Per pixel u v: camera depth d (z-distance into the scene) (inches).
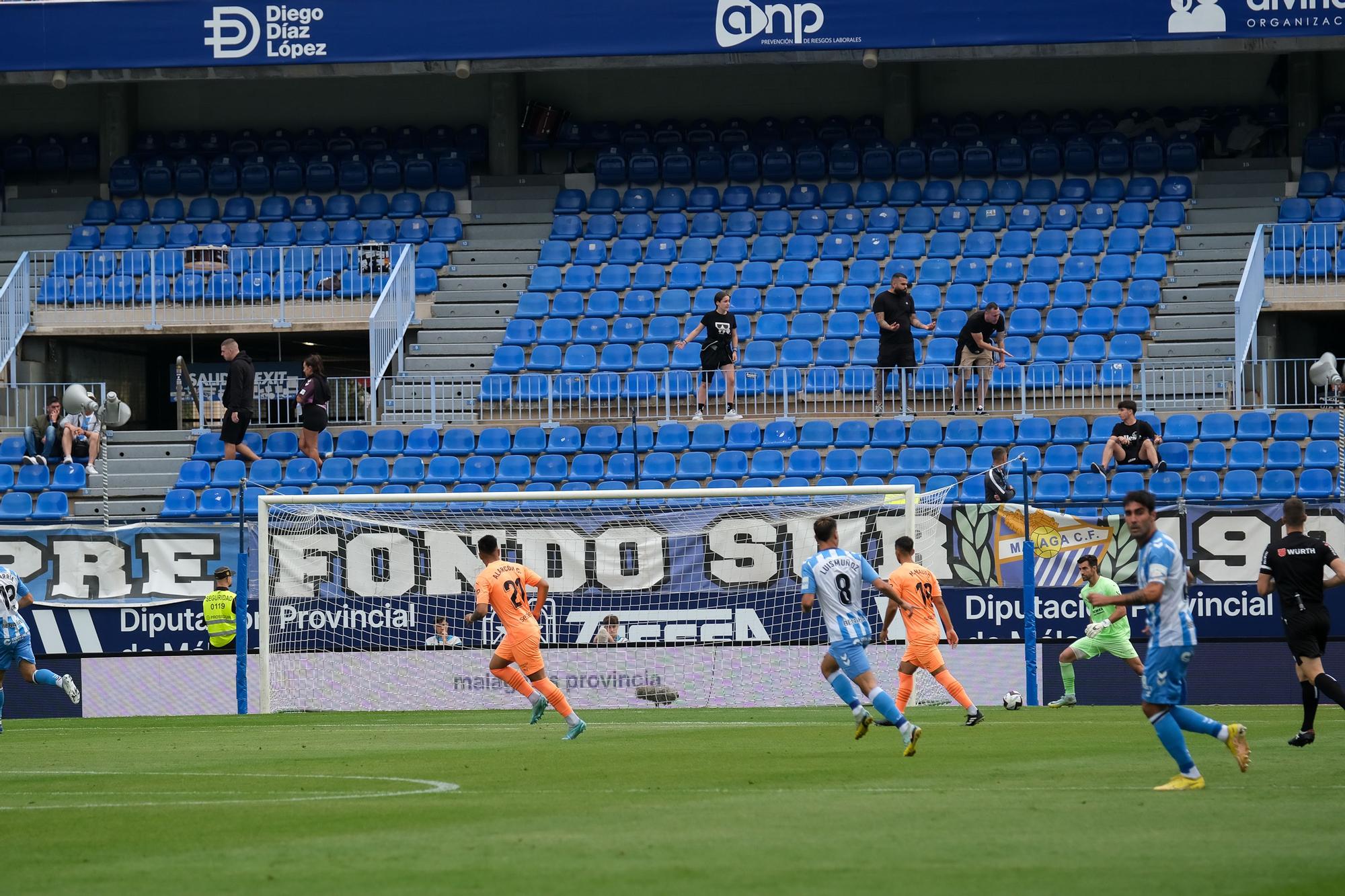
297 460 1574.8
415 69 1897.1
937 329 1743.4
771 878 437.7
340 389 1814.7
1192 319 1722.4
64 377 1844.2
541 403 1670.8
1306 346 1806.1
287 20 1877.5
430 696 1245.1
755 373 1627.7
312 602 1252.5
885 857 469.7
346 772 745.6
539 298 1819.6
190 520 1425.9
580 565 1252.5
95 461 1604.3
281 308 1786.4
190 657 1253.7
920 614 989.8
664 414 1660.9
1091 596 609.3
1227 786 629.9
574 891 422.3
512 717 1140.5
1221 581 1195.9
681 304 1813.5
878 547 1237.7
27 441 1625.2
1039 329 1722.4
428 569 1253.7
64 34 1887.3
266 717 1189.7
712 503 1253.7
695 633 1245.1
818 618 1236.5
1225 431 1528.1
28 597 1083.9
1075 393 1628.9
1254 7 1758.1
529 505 1256.8
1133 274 1806.1
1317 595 816.3
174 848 509.7
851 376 1663.4
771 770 722.2
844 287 1811.0
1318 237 1803.6
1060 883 426.9
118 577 1264.8
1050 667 1211.9
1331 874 438.3
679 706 1236.5
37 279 1857.8
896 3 1815.9
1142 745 829.2
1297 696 1182.9
